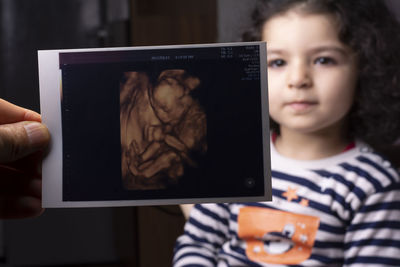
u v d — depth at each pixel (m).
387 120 0.98
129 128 0.70
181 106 0.70
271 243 0.93
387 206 0.87
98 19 2.04
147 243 1.47
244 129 0.70
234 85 0.69
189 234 1.00
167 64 0.70
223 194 0.69
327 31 0.89
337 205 0.89
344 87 0.90
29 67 2.00
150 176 0.70
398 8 0.97
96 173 0.70
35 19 2.00
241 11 1.12
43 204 0.69
